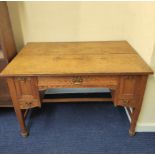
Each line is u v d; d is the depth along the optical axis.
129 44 1.71
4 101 1.65
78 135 1.61
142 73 1.19
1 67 1.51
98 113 1.88
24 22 1.72
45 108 1.96
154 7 1.14
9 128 1.69
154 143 1.52
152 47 1.21
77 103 2.03
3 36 1.41
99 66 1.27
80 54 1.49
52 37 1.81
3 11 1.44
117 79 1.27
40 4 1.64
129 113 1.75
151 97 1.42
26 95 1.35
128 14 1.69
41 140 1.56
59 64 1.31
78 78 1.26
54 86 1.31
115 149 1.47
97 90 2.15
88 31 1.79
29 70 1.23
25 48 1.65
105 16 1.72
